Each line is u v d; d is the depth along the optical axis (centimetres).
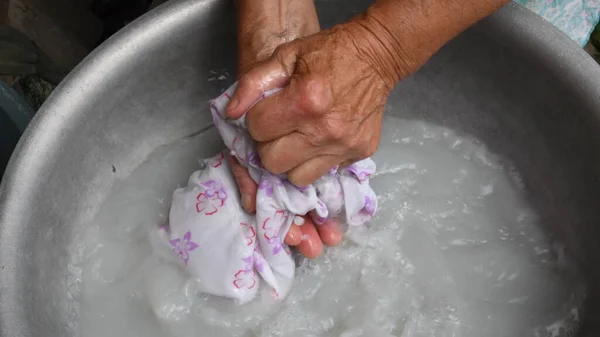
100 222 71
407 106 79
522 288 70
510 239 73
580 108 67
